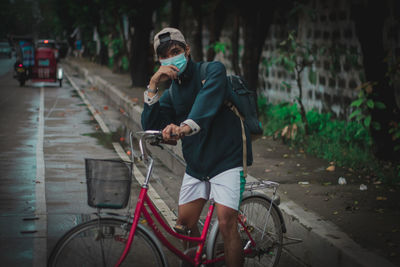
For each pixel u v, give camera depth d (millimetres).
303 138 10203
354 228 5246
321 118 10922
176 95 3945
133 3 20891
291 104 12109
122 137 11625
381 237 4988
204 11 16078
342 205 6059
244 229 4227
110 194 3416
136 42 21297
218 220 3848
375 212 5805
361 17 8195
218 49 14523
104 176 3396
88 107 17234
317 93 11711
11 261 4781
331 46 11078
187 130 3580
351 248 4586
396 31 8789
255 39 12078
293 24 12930
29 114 15172
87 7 35500
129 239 3582
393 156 8281
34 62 25000
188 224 4098
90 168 3404
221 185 3822
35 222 5844
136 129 12797
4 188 7211
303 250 5152
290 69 11023
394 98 8320
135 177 8070
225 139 3840
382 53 8242
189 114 3711
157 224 5863
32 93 21703
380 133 8352
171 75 3754
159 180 7961
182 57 3773
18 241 5277
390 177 7227
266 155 8945
